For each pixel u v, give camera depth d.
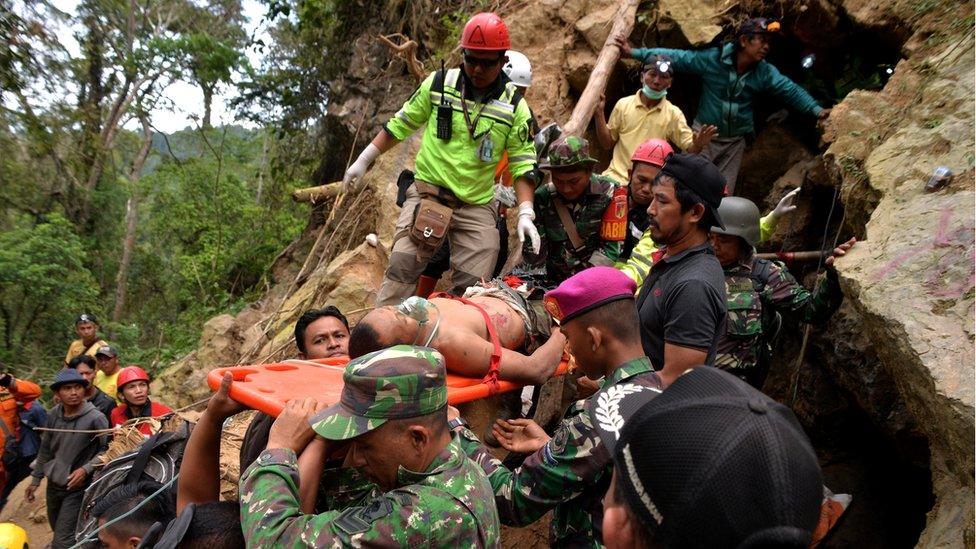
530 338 3.25
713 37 6.17
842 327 4.41
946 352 2.48
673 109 5.54
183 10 24.14
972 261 2.74
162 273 22.31
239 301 13.34
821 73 6.19
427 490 1.85
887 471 4.72
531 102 6.82
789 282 3.70
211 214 22.39
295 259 11.30
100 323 16.06
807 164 5.79
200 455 2.29
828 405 4.82
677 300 2.72
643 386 2.13
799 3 5.94
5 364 14.66
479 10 7.97
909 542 4.52
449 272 5.71
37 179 18.25
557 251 3.86
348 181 4.36
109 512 2.63
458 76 4.14
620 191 3.74
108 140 20.94
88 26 20.11
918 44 4.73
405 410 1.86
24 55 12.57
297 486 1.90
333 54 12.37
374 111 10.41
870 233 3.31
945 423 2.38
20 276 14.59
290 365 2.68
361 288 6.60
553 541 2.30
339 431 1.86
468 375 2.75
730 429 0.96
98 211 19.64
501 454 3.74
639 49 6.03
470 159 4.12
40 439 6.51
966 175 3.24
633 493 1.00
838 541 4.63
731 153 5.81
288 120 14.11
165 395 8.59
